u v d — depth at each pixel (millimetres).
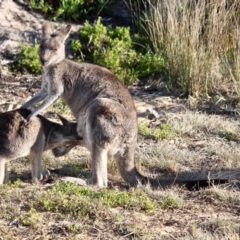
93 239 17484
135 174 21484
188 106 29344
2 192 19812
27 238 17453
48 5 35562
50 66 22734
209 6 31578
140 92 30812
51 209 18891
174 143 25656
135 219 18578
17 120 20859
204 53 30422
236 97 29359
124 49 32812
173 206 19531
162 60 32125
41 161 21609
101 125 21078
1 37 33156
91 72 22703
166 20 32375
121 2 36719
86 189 19859
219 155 24297
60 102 28422
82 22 35688
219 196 20250
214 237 17391
